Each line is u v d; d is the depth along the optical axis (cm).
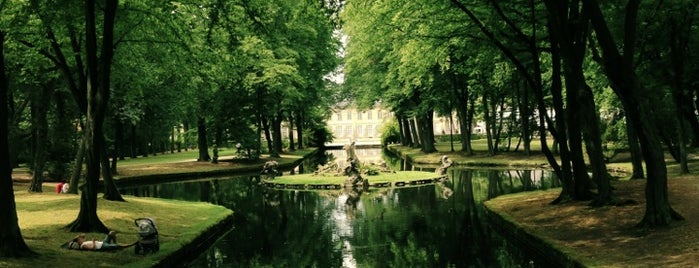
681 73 2439
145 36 2428
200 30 2350
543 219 1795
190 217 2125
